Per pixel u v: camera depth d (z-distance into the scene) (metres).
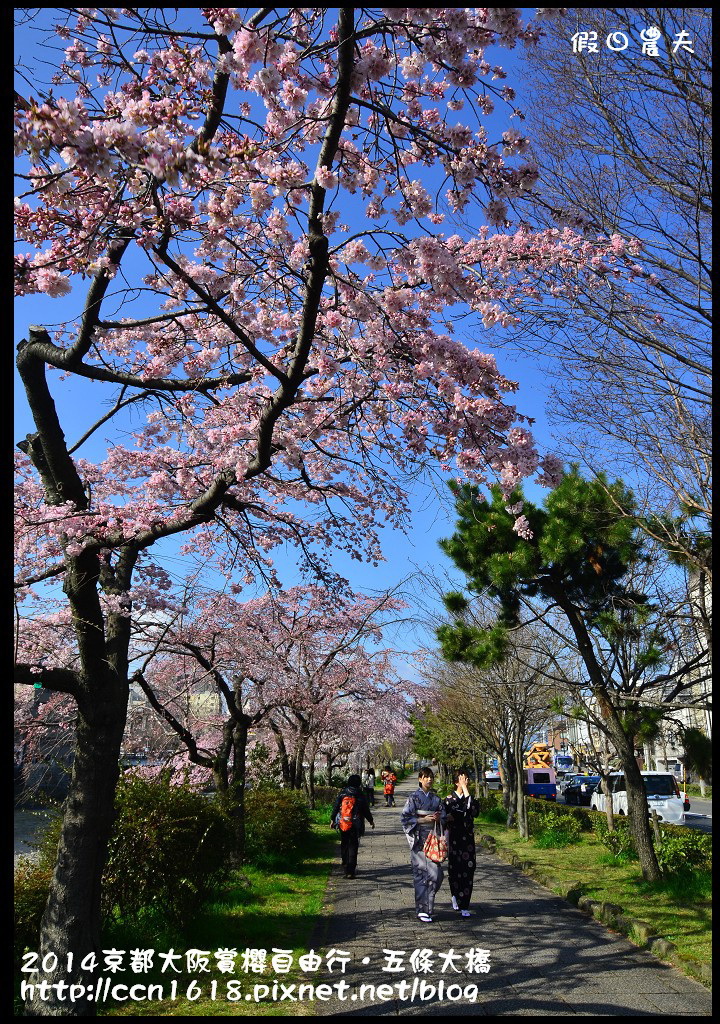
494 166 5.09
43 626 7.73
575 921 7.62
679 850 9.84
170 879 6.76
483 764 25.36
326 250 4.66
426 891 7.75
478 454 5.43
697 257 5.95
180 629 9.78
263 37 4.64
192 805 7.27
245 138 4.57
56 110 3.64
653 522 7.25
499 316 5.89
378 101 5.43
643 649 9.17
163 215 4.42
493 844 14.27
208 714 13.47
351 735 24.16
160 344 7.04
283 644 13.63
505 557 9.30
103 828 5.28
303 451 7.07
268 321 6.80
